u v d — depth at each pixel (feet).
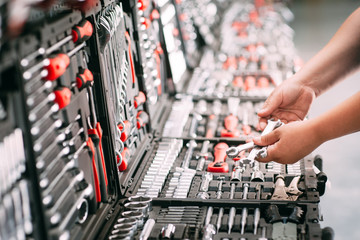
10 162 4.34
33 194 4.78
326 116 6.34
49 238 4.98
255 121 11.03
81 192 6.16
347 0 41.22
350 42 7.92
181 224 6.64
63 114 6.01
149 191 7.70
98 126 6.98
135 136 9.18
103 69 7.14
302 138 6.54
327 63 8.00
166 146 9.54
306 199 7.38
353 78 20.15
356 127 6.20
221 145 9.59
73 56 6.38
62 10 6.00
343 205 11.35
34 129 4.77
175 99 12.80
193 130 10.59
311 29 31.14
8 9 4.24
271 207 6.91
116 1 8.61
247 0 25.88
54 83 5.76
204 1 19.53
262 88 13.55
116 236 6.22
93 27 6.93
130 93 9.12
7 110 4.40
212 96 12.78
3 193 4.22
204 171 8.63
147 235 6.38
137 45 9.79
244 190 7.72
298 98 8.17
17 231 4.38
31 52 5.02
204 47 18.28
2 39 4.27
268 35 20.20
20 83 4.55
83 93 6.65
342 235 10.21
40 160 4.91
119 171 8.00
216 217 6.89
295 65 15.58
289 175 8.22
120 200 7.34
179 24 14.76
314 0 40.93
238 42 18.98
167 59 12.67
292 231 6.43
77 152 6.14
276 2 26.12
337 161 13.61
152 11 11.50
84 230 6.15
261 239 6.19
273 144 7.02
